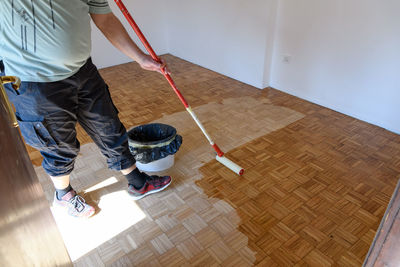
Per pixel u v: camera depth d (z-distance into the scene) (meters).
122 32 1.38
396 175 1.87
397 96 2.21
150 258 1.38
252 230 1.50
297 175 1.87
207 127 2.39
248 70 3.17
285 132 2.32
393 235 0.58
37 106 1.15
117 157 1.52
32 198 0.78
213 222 1.55
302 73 2.79
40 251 0.75
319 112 2.62
